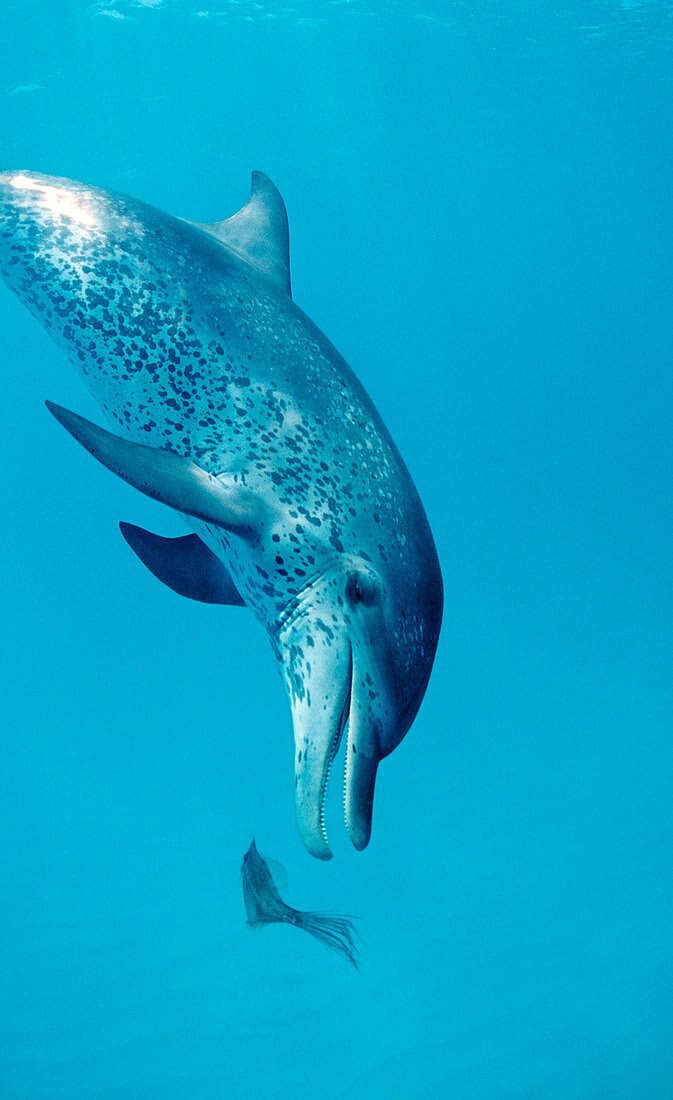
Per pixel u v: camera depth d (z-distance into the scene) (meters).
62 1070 12.30
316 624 2.23
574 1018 12.64
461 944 14.12
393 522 2.39
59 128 30.33
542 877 15.66
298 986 13.59
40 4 22.89
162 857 17.41
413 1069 11.88
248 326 2.31
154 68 27.39
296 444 2.27
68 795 20.77
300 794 2.06
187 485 2.09
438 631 2.52
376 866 16.11
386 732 2.30
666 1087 11.35
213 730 23.89
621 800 17.95
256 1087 11.77
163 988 13.79
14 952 14.96
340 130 36.12
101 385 2.34
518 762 19.88
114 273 2.29
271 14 25.50
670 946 13.79
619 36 30.33
